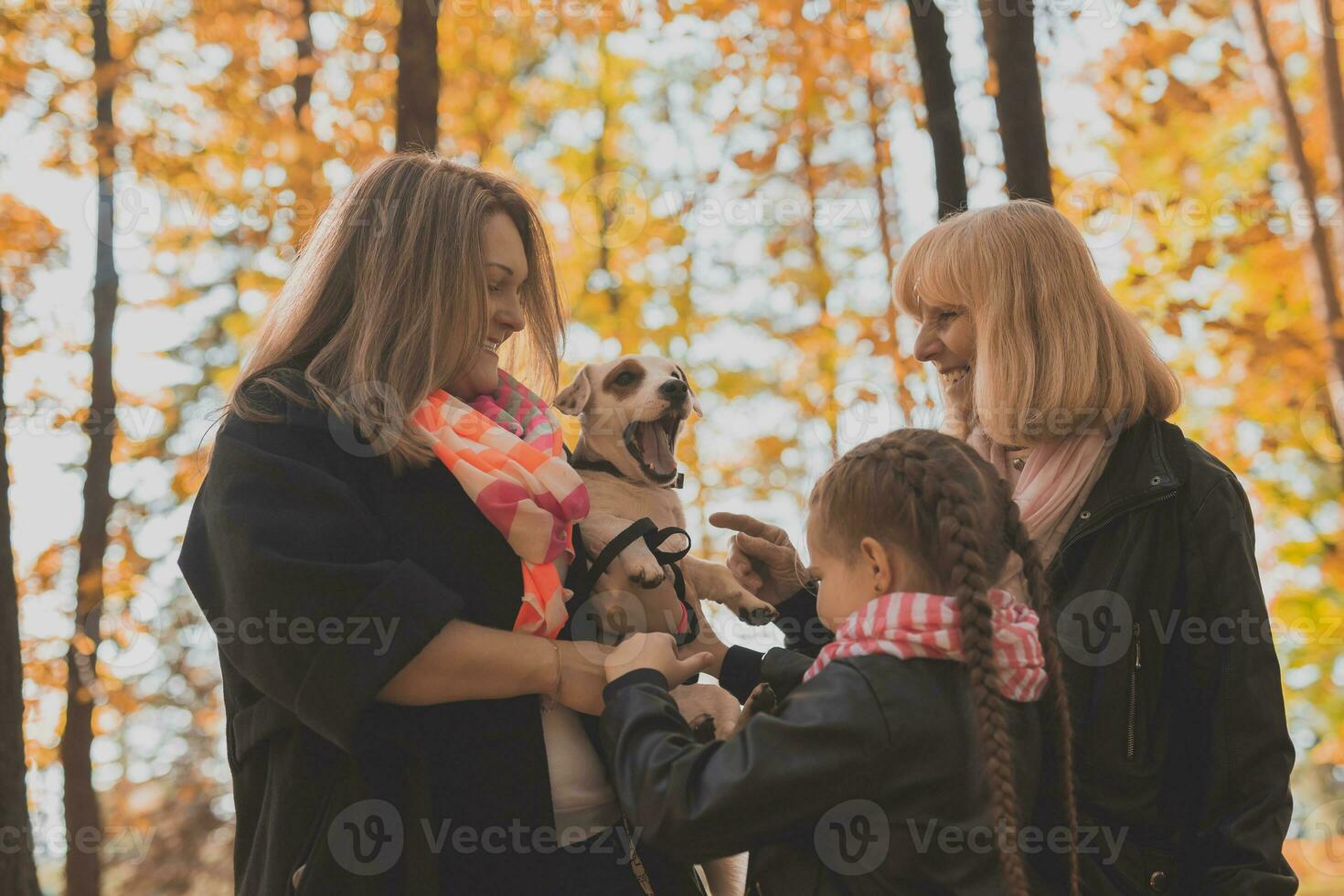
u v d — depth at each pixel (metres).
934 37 5.29
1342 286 8.39
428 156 2.38
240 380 2.23
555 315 2.51
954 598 1.84
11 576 4.61
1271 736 2.06
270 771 2.02
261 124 7.41
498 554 2.05
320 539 1.92
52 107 7.72
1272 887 1.96
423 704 1.94
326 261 2.26
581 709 2.03
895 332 8.15
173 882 9.97
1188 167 8.93
